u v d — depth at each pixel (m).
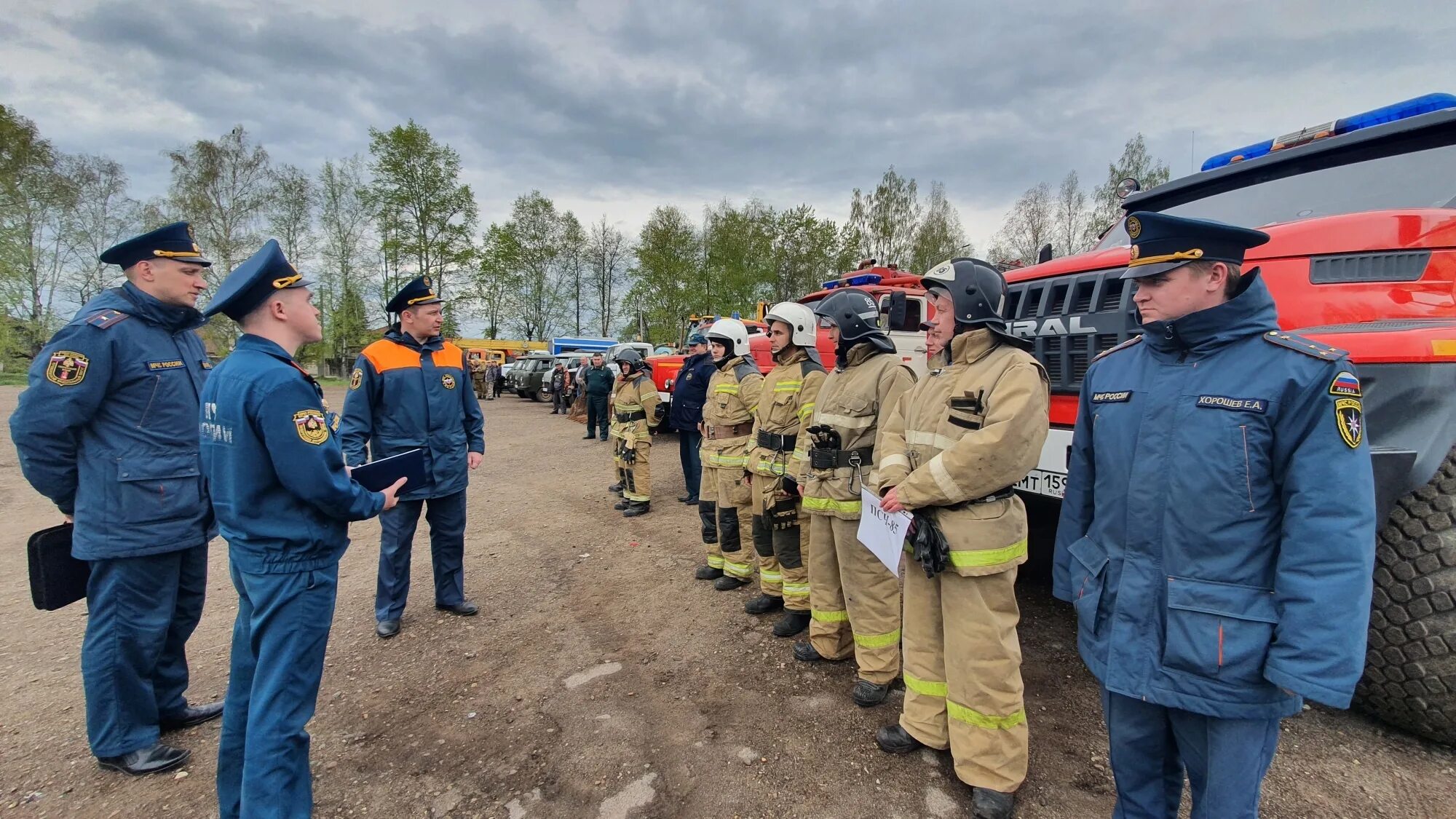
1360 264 2.38
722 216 39.19
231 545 2.12
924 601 2.46
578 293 51.88
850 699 2.95
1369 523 1.36
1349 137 3.08
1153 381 1.66
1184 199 3.89
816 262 39.44
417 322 3.86
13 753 2.68
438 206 34.44
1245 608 1.47
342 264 35.00
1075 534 1.94
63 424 2.35
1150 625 1.60
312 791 2.39
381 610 3.79
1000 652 2.20
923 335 7.95
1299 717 2.63
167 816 2.32
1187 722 1.61
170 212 31.86
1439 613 2.16
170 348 2.63
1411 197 2.83
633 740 2.67
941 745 2.43
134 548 2.49
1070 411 3.10
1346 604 1.32
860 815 2.20
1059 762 2.44
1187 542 1.54
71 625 4.02
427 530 6.48
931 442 2.31
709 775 2.43
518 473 9.17
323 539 2.16
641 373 6.65
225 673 3.39
